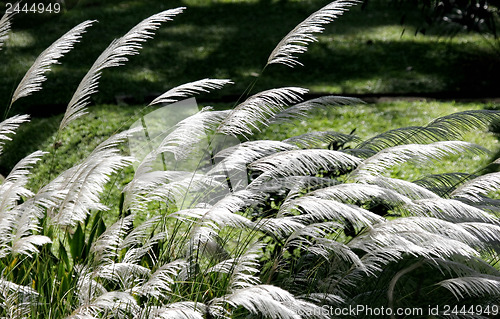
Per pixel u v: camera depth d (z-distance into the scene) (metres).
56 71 11.23
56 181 3.68
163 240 4.09
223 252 4.00
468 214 3.59
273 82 10.95
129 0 16.28
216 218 3.28
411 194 3.64
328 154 3.45
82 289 3.60
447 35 13.34
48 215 4.09
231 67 11.77
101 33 13.68
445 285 3.54
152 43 13.05
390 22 14.44
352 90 10.49
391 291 3.80
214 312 3.30
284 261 4.14
